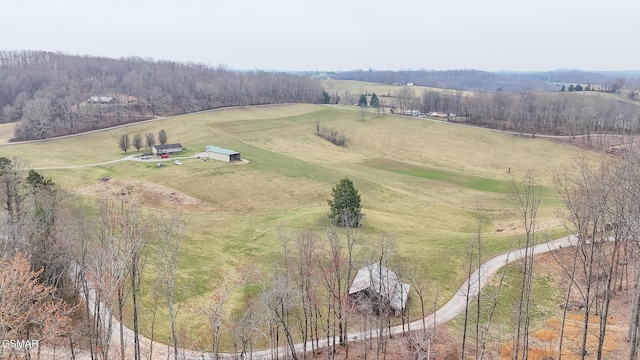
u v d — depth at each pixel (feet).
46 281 145.07
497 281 193.06
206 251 242.37
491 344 157.28
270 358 157.69
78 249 159.53
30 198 230.48
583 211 157.79
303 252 173.68
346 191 265.54
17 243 149.79
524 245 221.25
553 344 150.71
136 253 147.13
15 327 111.24
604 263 154.81
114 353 152.15
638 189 123.13
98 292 132.77
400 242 245.24
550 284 186.50
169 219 263.08
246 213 327.47
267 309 150.82
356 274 189.16
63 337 149.69
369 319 169.27
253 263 215.51
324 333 172.65
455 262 217.77
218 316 136.05
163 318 179.22
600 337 125.59
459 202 371.56
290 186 376.27
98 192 339.16
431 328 163.43
